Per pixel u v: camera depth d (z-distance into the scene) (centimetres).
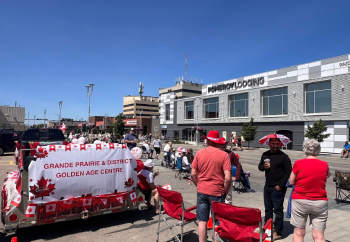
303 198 324
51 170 418
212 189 345
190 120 4400
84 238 428
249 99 3422
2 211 415
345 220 525
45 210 411
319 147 333
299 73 2870
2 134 1716
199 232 349
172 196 388
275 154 437
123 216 542
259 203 659
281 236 436
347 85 2459
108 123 7344
